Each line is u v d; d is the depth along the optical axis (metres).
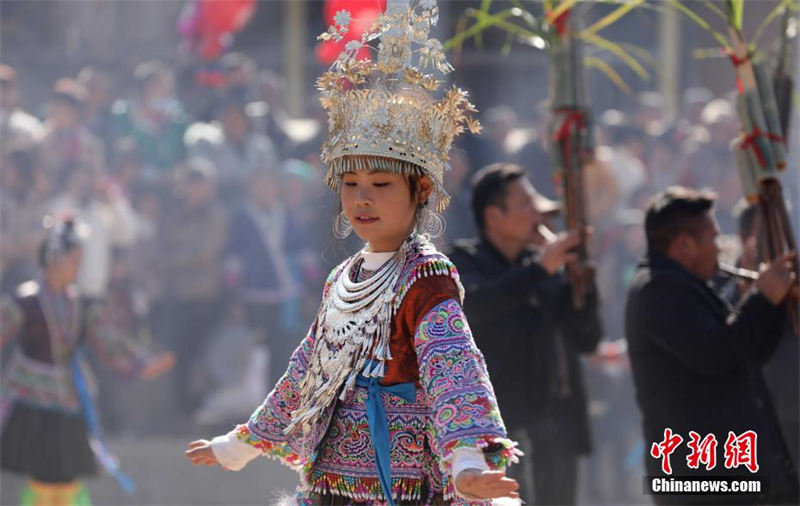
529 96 22.33
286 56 22.66
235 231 16.81
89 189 16.44
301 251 17.00
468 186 16.23
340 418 5.77
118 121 17.86
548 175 16.36
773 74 9.10
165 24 21.75
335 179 5.95
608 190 15.84
